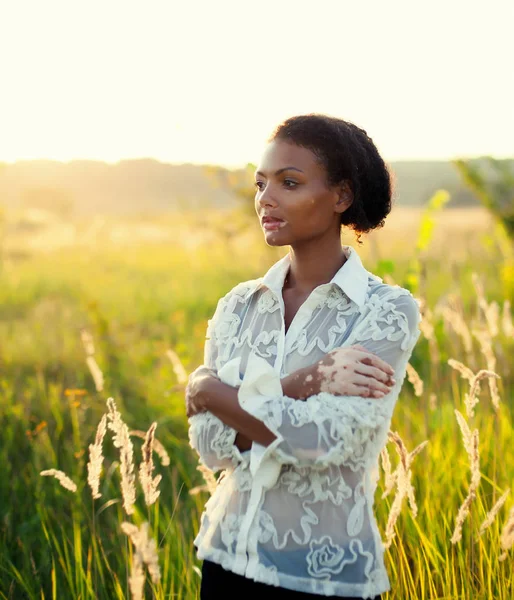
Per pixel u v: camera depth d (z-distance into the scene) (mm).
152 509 3469
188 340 7785
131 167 47156
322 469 1876
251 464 1861
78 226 25609
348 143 2010
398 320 1968
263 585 1910
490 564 2699
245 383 1897
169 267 16578
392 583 2742
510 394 4953
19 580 3066
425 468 3529
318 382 1881
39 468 4074
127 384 6008
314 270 2088
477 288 3975
